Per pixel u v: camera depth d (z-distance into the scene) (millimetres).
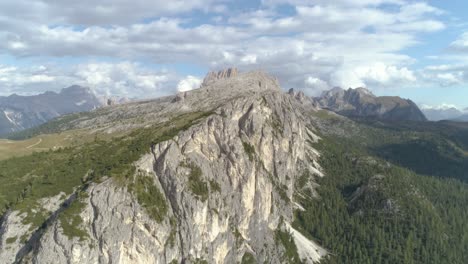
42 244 183250
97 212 198625
